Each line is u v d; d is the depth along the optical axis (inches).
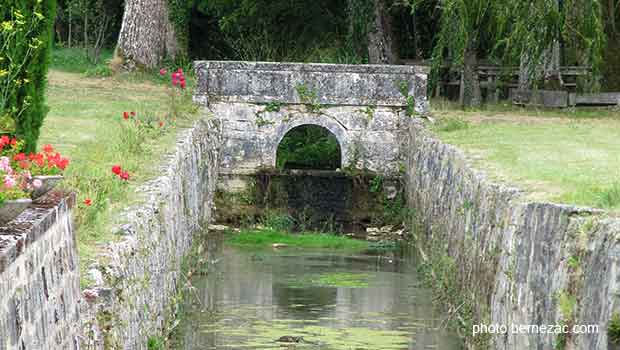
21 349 292.8
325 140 1481.3
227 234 1169.4
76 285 393.7
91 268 443.5
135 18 1722.4
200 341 687.1
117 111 1168.2
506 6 1266.0
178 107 1186.6
